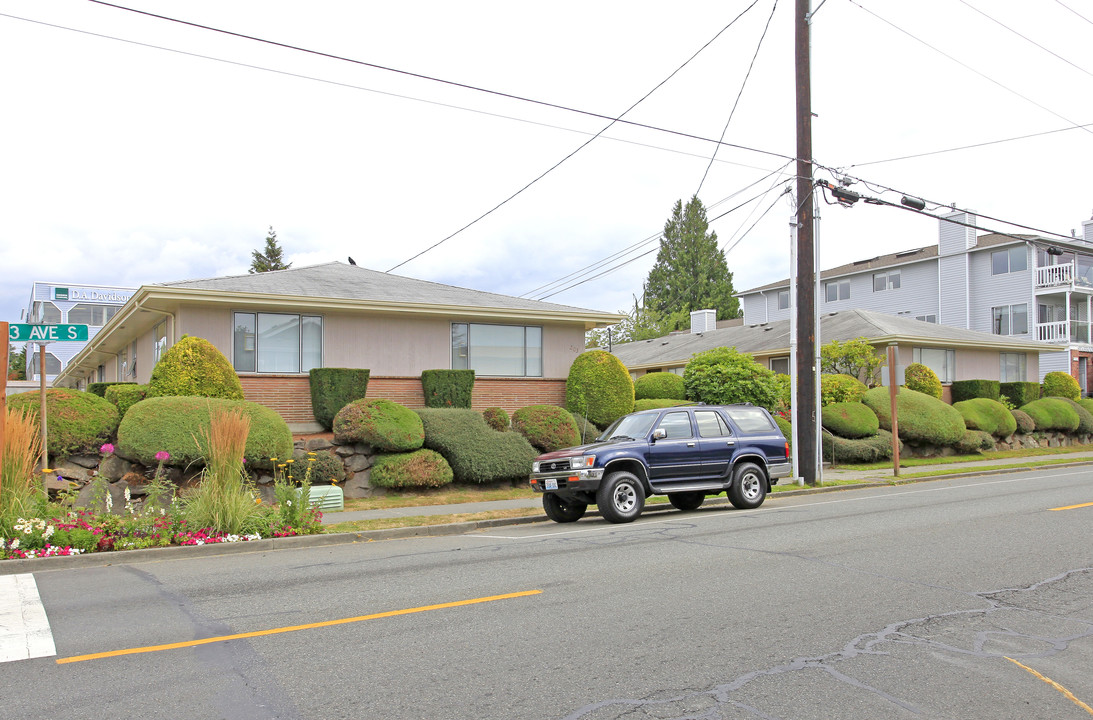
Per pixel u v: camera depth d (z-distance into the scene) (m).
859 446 23.20
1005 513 12.02
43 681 4.95
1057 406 30.92
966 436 26.30
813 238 17.62
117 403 15.79
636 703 4.55
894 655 5.40
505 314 20.67
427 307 19.59
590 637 5.81
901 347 30.69
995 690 4.77
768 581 7.60
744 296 53.78
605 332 61.03
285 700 4.60
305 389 18.59
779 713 4.41
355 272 22.41
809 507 13.77
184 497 11.95
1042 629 6.01
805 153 17.41
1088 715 4.41
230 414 11.67
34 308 62.62
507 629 6.05
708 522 12.02
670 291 67.25
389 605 6.88
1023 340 35.56
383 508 14.80
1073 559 8.52
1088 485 16.25
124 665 5.25
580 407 20.83
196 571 8.83
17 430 9.97
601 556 9.15
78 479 13.59
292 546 10.88
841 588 7.28
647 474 12.80
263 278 19.67
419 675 5.02
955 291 43.72
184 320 17.44
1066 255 42.22
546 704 4.54
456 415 17.42
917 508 12.98
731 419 14.00
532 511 14.05
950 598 6.90
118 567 9.20
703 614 6.42
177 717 4.36
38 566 9.12
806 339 17.67
